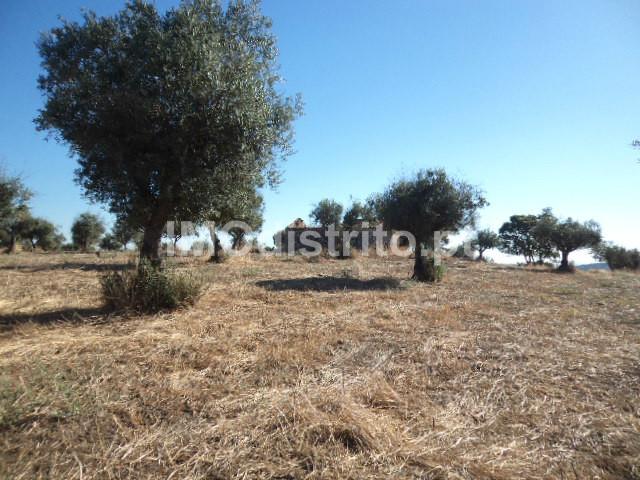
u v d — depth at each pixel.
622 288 12.77
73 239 42.25
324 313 7.40
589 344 5.60
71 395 3.40
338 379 4.06
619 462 2.71
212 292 9.30
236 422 3.09
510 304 8.98
